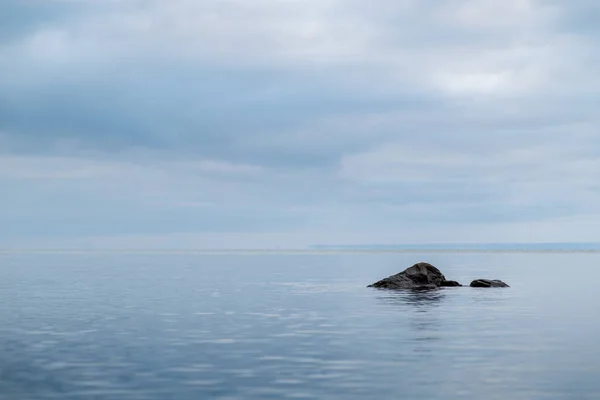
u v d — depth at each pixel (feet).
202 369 65.77
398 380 61.05
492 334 89.35
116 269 325.01
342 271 296.71
